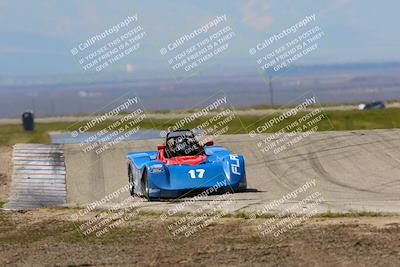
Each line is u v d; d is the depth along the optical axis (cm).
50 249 4772
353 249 4191
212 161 7288
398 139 9962
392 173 8088
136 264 4144
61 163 9481
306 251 4222
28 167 9238
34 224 5831
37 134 15275
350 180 7781
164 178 6906
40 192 8000
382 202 6131
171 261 4172
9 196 7881
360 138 10188
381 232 4619
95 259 4350
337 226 4912
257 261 4044
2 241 5162
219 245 4553
